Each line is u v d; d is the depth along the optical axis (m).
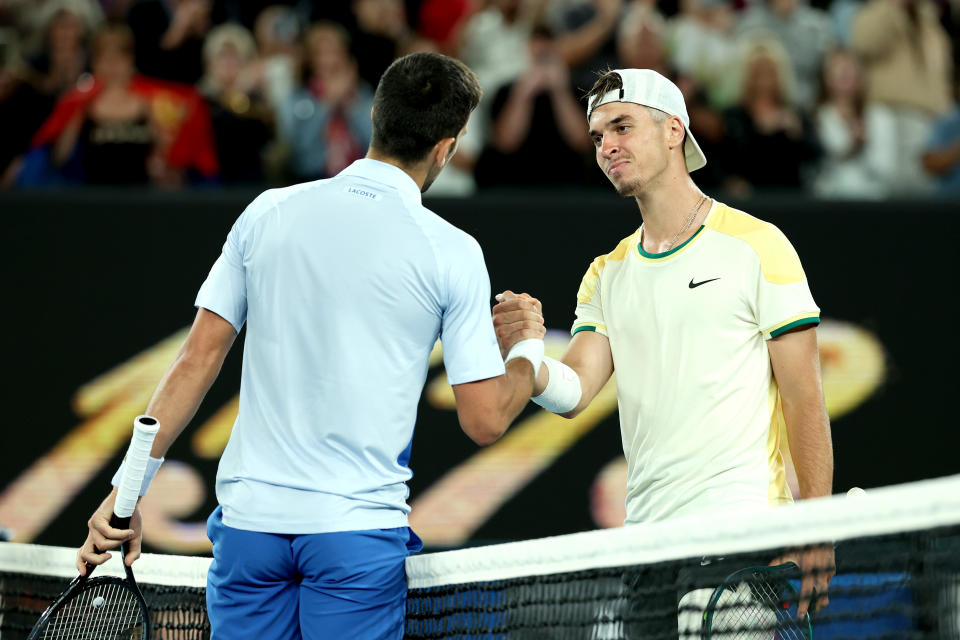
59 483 22.08
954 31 31.27
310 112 28.33
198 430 22.02
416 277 10.48
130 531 10.91
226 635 10.59
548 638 10.67
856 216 23.23
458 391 10.76
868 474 22.77
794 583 11.73
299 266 10.52
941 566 9.37
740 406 12.34
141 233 22.61
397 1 30.31
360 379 10.34
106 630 12.40
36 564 13.30
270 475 10.37
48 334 22.33
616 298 13.30
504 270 22.78
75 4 28.61
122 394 22.27
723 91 29.50
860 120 30.27
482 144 28.72
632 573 10.35
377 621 10.52
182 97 27.42
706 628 10.43
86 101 26.75
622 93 13.04
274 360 10.52
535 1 30.27
